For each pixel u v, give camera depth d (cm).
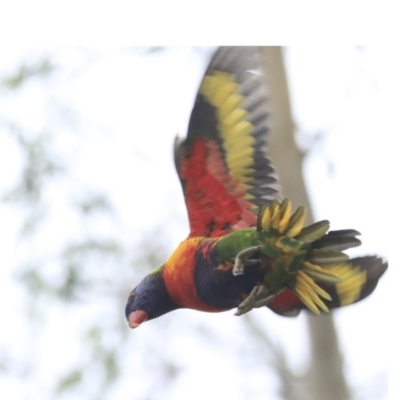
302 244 936
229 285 991
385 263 1027
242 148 1041
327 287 1023
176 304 1052
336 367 1638
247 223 1033
